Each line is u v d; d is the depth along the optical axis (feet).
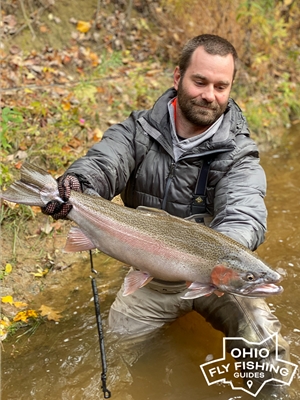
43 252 15.55
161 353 12.00
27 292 14.32
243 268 8.60
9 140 17.90
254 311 10.85
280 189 19.95
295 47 31.58
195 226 9.20
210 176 10.96
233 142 10.83
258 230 10.18
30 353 12.20
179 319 12.85
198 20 26.84
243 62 27.48
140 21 27.50
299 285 14.51
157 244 9.17
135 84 23.49
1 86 20.77
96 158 10.75
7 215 15.94
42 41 24.21
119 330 12.07
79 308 13.79
